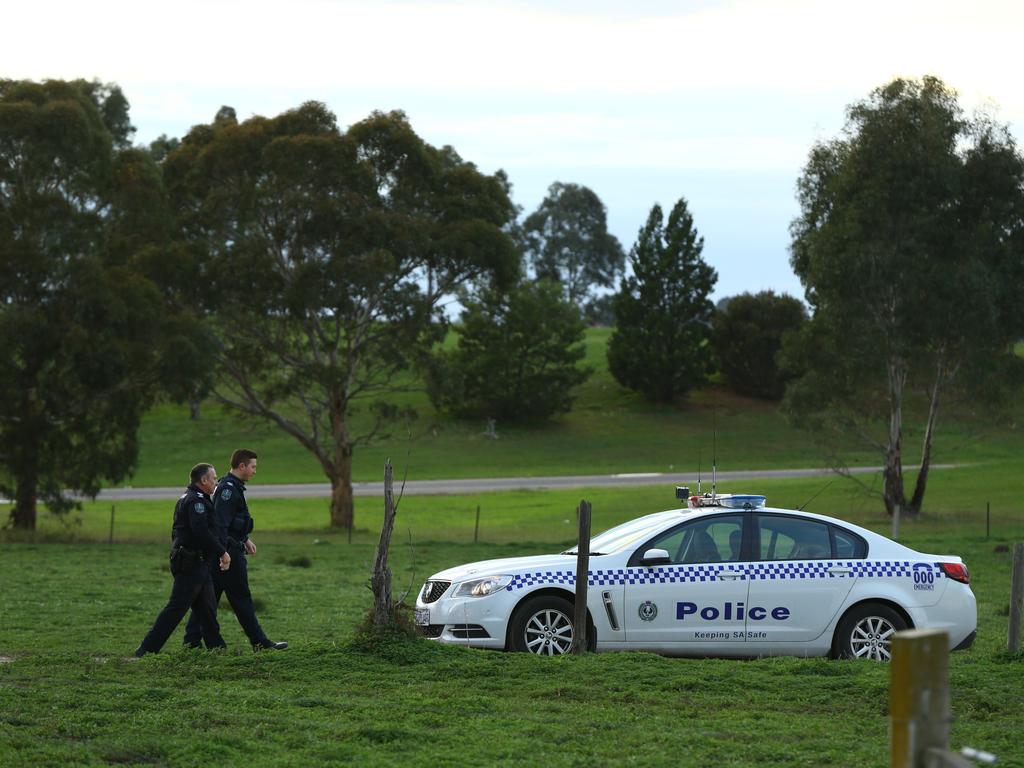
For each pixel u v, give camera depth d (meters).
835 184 118.44
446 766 16.06
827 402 121.56
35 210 94.56
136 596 45.03
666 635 27.58
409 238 110.94
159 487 164.00
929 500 131.12
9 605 41.31
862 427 124.75
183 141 118.62
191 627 28.73
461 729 18.38
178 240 111.88
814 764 16.50
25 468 94.25
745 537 28.45
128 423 97.88
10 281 92.06
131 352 93.44
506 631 27.34
